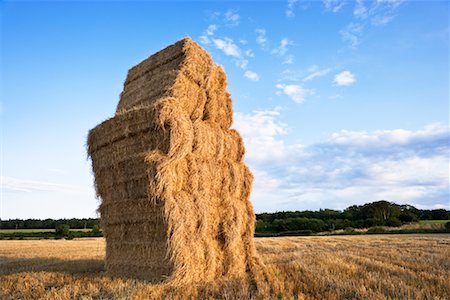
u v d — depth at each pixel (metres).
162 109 9.00
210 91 10.56
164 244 8.90
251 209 10.95
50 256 16.98
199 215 9.20
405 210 72.62
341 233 51.91
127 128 9.76
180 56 10.61
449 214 72.88
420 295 6.80
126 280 8.91
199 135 9.70
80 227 64.44
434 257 13.70
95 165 10.79
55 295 7.33
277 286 7.83
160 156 8.98
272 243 26.11
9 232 54.44
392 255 14.51
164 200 8.82
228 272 9.73
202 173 9.62
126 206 9.79
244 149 11.12
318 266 10.62
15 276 9.96
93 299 7.29
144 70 11.77
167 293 7.75
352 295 7.10
